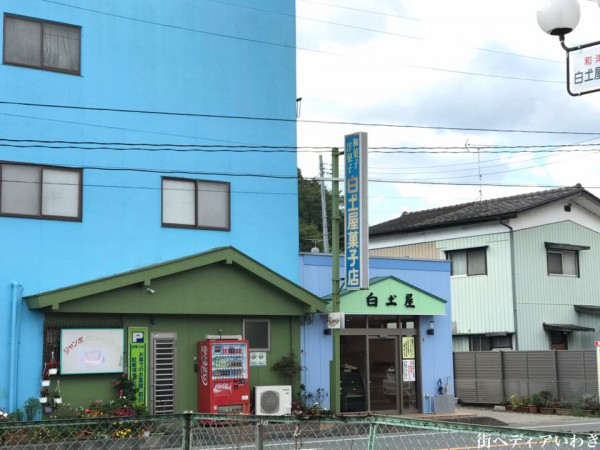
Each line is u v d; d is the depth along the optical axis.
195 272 17.73
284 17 21.00
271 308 18.80
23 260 16.47
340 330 20.45
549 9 8.05
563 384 24.61
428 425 6.05
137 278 16.64
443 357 22.19
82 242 17.30
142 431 12.79
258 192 20.00
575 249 30.62
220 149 19.55
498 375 26.06
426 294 21.50
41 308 15.83
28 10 17.19
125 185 18.05
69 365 16.20
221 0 19.98
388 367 21.19
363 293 20.38
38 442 12.77
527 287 29.09
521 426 20.09
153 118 18.61
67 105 17.47
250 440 12.89
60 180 17.20
